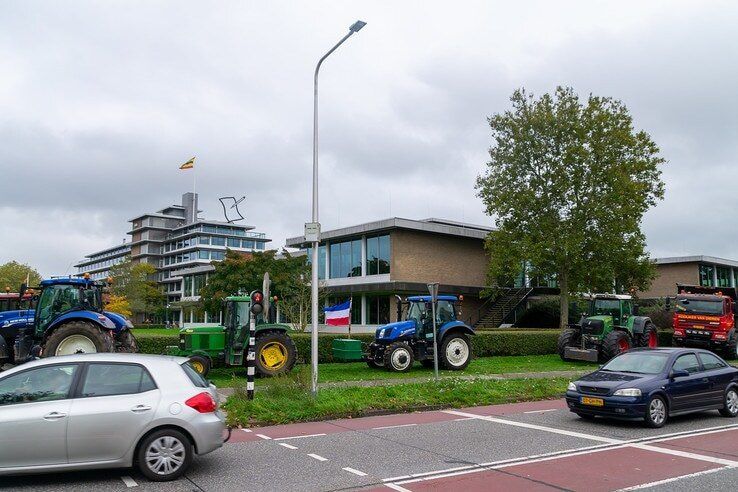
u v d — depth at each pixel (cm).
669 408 1102
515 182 3438
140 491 673
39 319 1577
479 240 4197
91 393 712
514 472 761
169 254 11369
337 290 3744
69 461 685
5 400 690
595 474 750
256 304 1284
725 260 4991
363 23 1342
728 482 709
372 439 980
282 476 740
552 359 2470
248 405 1169
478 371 1995
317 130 1428
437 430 1063
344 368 2091
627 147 3281
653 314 3747
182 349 1769
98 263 14238
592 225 3262
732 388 1233
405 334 2012
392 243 3703
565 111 3297
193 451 738
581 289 3262
